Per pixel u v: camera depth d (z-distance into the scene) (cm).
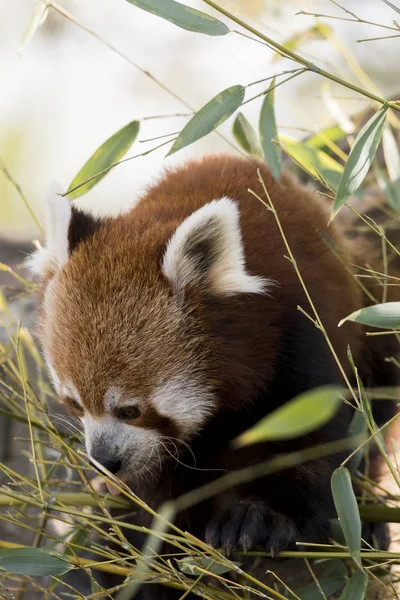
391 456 834
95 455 645
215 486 688
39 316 721
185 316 646
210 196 728
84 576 812
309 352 660
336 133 917
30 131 2141
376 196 977
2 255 1231
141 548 738
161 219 705
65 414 855
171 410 646
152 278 655
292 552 607
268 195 687
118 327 640
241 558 720
